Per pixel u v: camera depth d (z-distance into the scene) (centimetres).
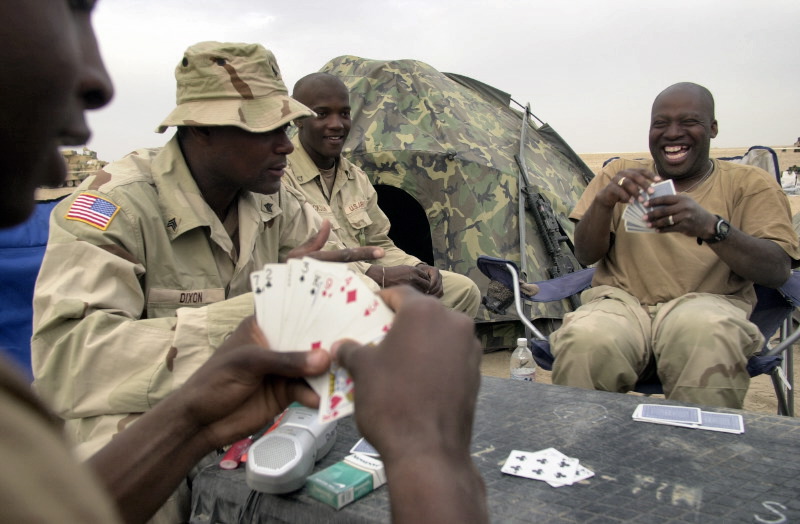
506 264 313
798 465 140
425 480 56
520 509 126
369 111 489
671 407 172
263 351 83
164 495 88
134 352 181
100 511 30
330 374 80
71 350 181
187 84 214
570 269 481
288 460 132
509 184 479
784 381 273
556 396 187
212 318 186
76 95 48
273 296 90
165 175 216
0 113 41
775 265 257
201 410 87
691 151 278
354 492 130
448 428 59
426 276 319
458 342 63
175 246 214
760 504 124
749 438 153
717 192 281
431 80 515
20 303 271
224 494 144
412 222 554
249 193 237
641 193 257
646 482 134
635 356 256
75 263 190
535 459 144
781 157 2611
